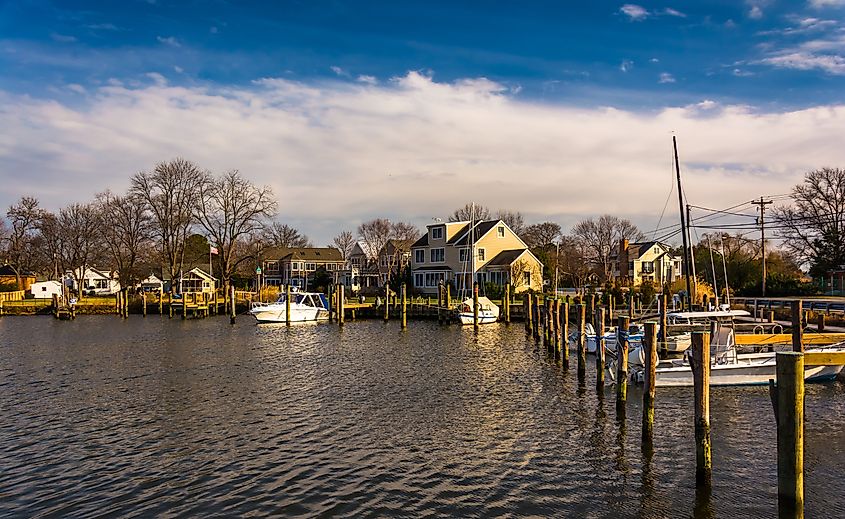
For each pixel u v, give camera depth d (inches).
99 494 523.2
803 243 2652.6
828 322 1535.4
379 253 3986.2
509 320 2082.9
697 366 522.6
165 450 636.7
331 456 614.9
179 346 1493.6
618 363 778.8
